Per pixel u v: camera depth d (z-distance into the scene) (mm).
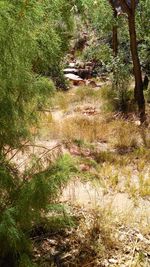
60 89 14500
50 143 8109
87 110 11656
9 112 3688
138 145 8680
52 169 3910
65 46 7430
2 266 3791
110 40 15789
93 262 4180
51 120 10047
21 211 3609
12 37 3559
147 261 4309
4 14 3469
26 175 3943
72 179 4465
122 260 4270
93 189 6004
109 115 11125
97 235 4535
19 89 3770
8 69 3623
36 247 4301
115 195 6070
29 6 3660
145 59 13414
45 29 4062
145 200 6004
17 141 3920
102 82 16250
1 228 3436
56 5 4301
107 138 9023
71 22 7340
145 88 13258
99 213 4984
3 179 3604
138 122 10328
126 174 6988
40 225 4559
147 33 12773
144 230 4855
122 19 13086
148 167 7383
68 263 4121
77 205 5297
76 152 7250
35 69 4230
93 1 11641
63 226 4273
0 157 3832
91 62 18703
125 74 11766
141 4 12547
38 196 3635
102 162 7449
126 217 5047
